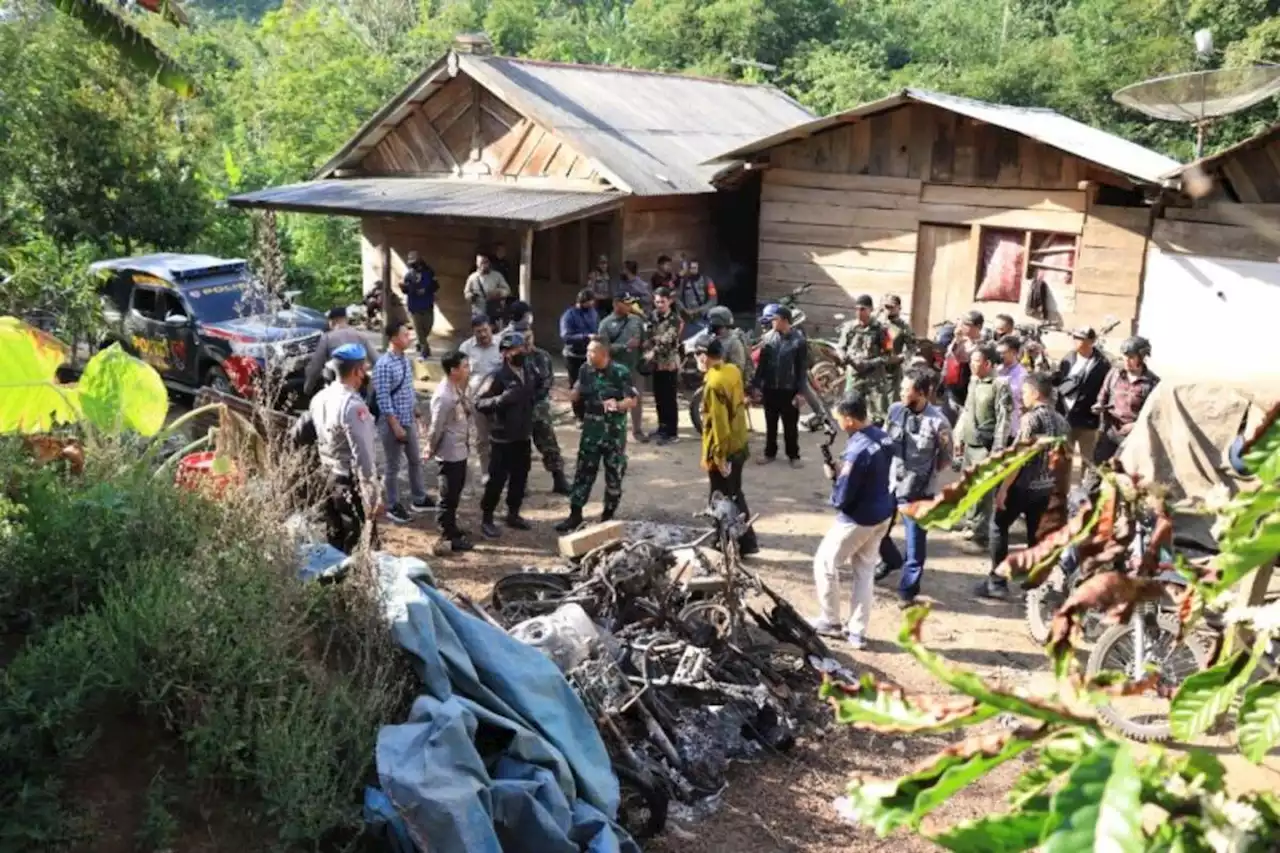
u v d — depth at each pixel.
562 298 19.38
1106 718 6.60
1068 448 1.58
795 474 12.52
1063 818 1.09
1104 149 15.72
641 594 7.27
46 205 19.16
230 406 8.53
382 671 5.25
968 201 16.73
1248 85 14.34
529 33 50.47
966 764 1.30
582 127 18.14
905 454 8.70
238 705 4.88
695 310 16.95
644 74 22.17
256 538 5.59
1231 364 14.96
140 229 20.22
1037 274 16.47
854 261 17.72
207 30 41.88
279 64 34.50
